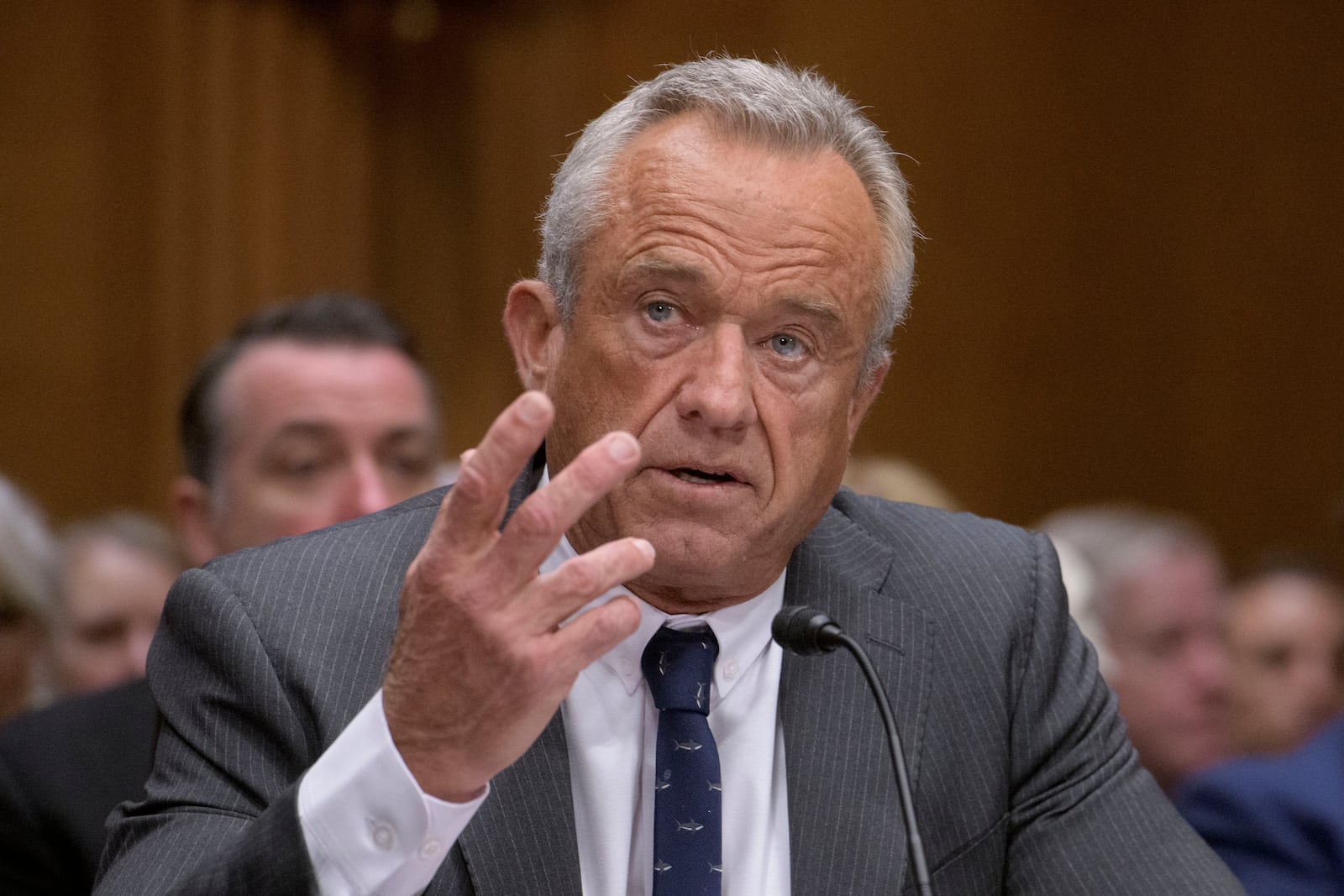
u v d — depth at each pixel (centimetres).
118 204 830
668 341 224
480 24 870
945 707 249
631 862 234
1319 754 459
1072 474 934
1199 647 551
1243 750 557
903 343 923
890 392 922
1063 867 245
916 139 922
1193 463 946
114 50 830
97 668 504
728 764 240
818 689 247
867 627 253
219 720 229
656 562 227
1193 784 468
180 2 829
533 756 232
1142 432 945
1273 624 557
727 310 222
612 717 238
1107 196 940
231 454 406
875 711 246
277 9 841
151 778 233
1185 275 945
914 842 200
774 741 244
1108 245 941
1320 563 580
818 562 260
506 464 181
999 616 261
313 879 194
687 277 221
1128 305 942
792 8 902
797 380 227
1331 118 946
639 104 234
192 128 833
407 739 192
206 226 834
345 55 855
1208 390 946
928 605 260
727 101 228
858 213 232
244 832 200
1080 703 260
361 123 859
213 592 238
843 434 236
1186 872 241
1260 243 948
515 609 186
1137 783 255
